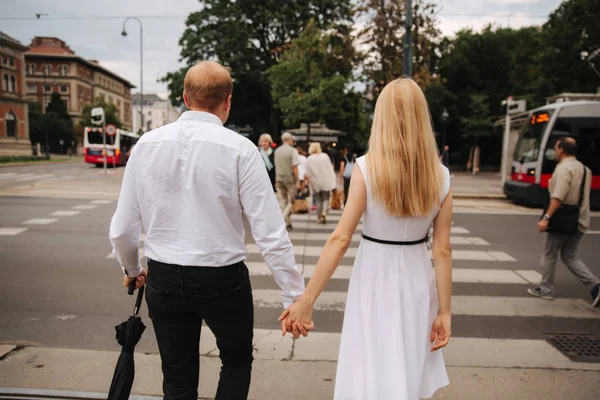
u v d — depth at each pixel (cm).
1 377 301
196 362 206
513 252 719
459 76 3725
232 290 192
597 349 362
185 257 185
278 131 3638
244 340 204
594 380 308
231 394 203
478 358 343
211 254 186
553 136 1270
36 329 391
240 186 188
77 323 405
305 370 318
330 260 184
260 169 190
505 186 1424
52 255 639
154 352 345
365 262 193
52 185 1655
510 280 560
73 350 345
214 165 185
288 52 2444
